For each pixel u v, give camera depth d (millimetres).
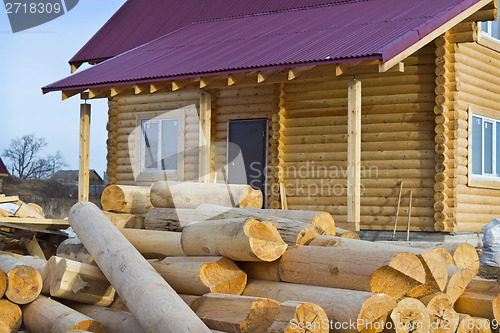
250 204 7797
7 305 6141
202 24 16828
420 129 12484
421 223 12352
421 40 10680
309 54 10688
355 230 10422
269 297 5742
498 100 13930
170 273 6129
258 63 10961
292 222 6379
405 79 12609
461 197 12469
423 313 5352
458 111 12328
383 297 5160
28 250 9102
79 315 5797
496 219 11359
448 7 11633
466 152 12664
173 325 4988
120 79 12477
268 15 15766
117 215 8078
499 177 14008
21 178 50562
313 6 15367
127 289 5508
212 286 5805
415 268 5371
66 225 9820
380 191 12688
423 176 12406
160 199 7867
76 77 13750
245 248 5734
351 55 9945
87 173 13430
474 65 13086
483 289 6125
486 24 13672
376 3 13930
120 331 5852
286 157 13500
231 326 5293
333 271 5551
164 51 14555
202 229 6328
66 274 6254
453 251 6566
